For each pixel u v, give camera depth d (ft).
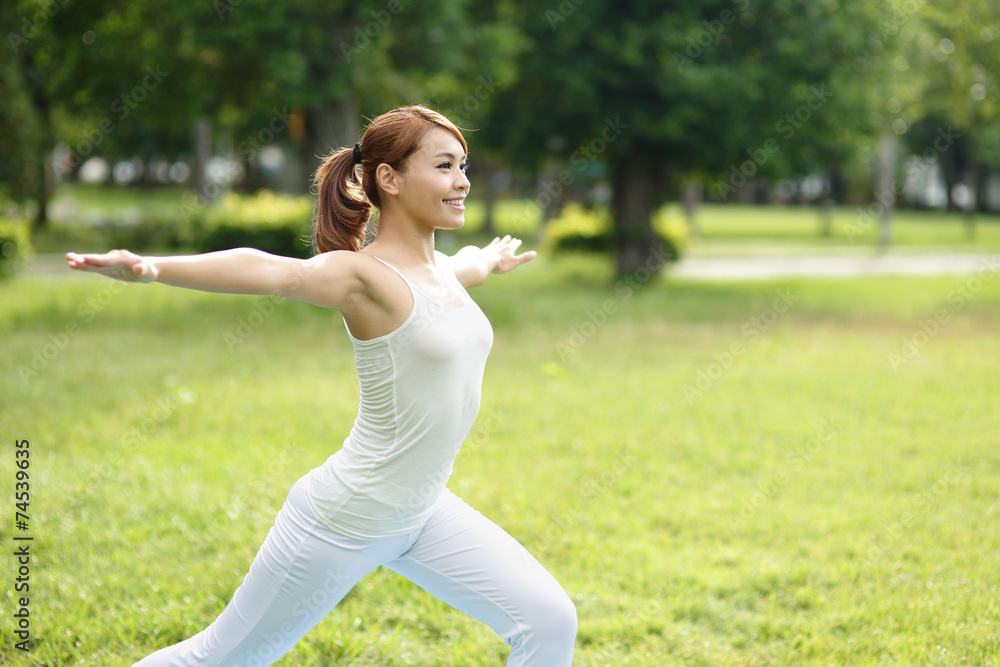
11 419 19.57
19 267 45.24
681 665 10.38
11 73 47.34
